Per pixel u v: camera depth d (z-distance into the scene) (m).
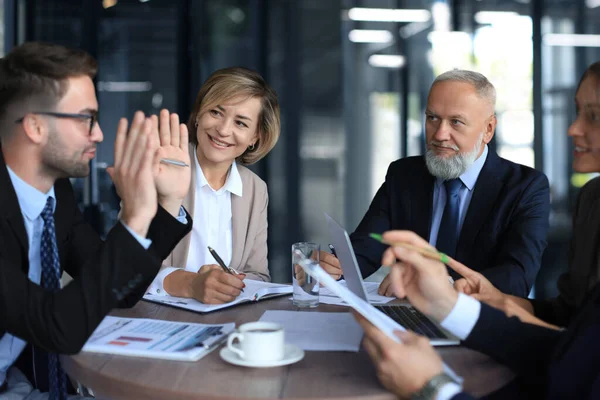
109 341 1.59
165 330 1.69
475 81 2.57
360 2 5.72
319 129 5.80
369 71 5.76
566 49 5.39
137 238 1.58
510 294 2.21
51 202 1.80
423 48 5.67
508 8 5.43
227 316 1.89
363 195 5.84
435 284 1.47
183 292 2.09
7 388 1.83
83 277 1.51
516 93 5.41
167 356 1.50
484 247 2.54
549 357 1.42
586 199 1.99
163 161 1.88
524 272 2.30
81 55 1.67
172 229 1.81
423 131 5.72
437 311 1.50
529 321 1.71
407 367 1.28
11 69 1.62
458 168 2.56
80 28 4.69
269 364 1.42
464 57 5.56
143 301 2.06
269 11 5.66
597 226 1.87
